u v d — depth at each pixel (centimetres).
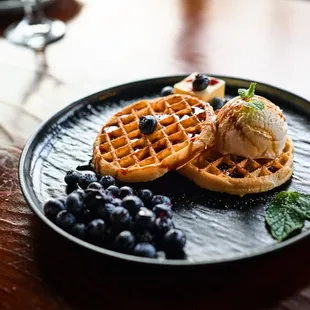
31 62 93
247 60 90
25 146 67
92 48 96
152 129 66
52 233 60
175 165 63
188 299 54
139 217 56
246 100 65
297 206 59
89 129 72
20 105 82
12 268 58
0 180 68
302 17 100
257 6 105
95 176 63
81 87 86
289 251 57
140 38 97
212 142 65
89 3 110
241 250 56
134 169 63
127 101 77
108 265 57
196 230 58
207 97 73
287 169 64
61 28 102
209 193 62
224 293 54
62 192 63
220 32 97
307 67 87
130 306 54
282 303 54
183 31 99
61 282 56
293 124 71
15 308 54
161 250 56
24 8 104
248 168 64
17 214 63
